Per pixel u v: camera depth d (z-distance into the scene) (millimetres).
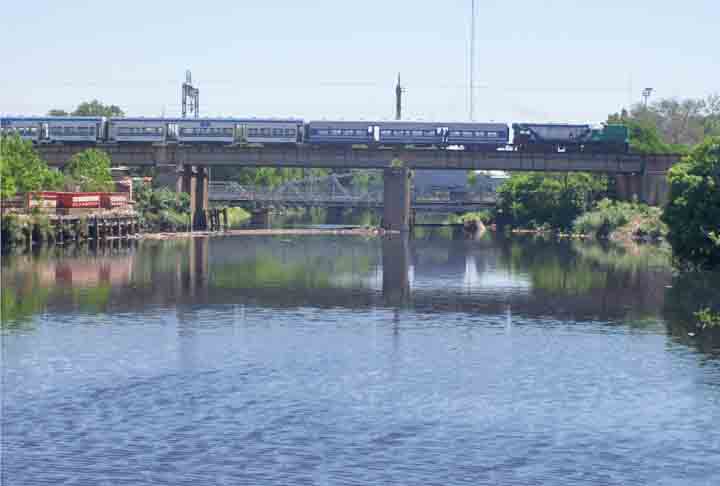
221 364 85688
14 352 88688
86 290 127188
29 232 186125
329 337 98375
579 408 73438
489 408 73250
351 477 59750
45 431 66750
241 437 66188
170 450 63656
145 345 92750
